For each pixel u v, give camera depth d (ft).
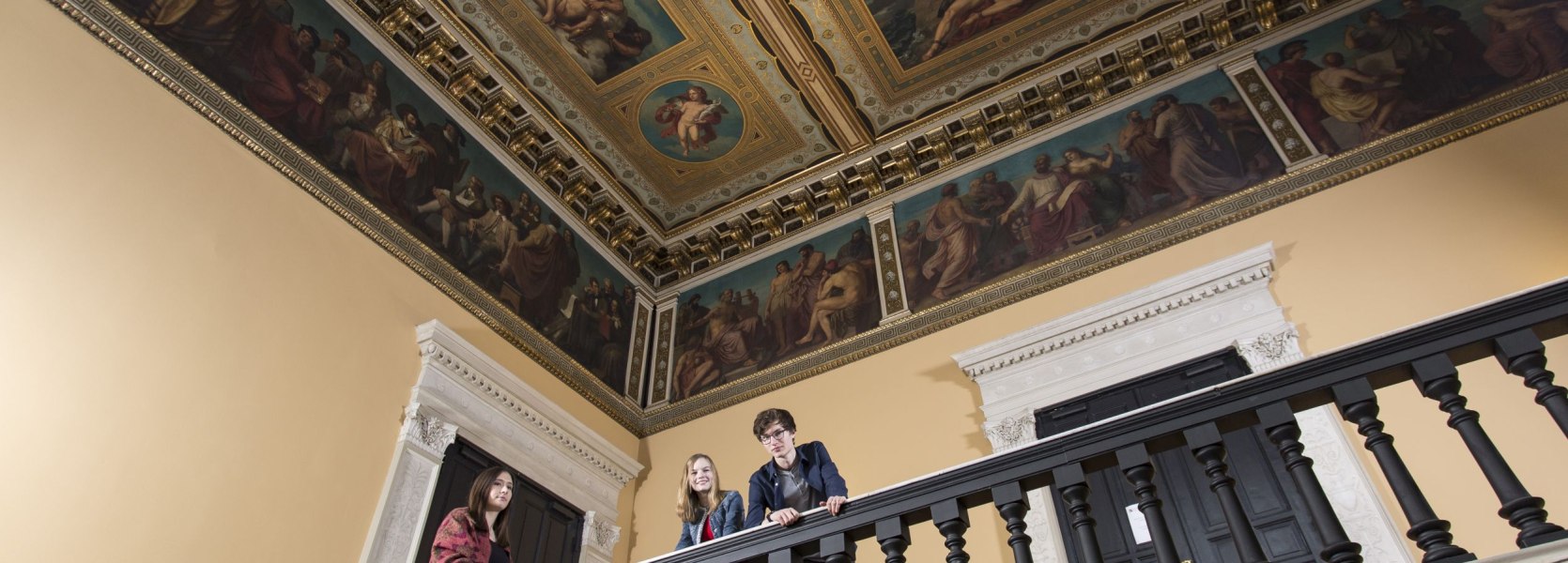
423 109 34.88
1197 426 12.10
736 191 42.93
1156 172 34.19
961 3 36.22
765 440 17.80
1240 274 28.66
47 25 24.06
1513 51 29.94
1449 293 25.91
